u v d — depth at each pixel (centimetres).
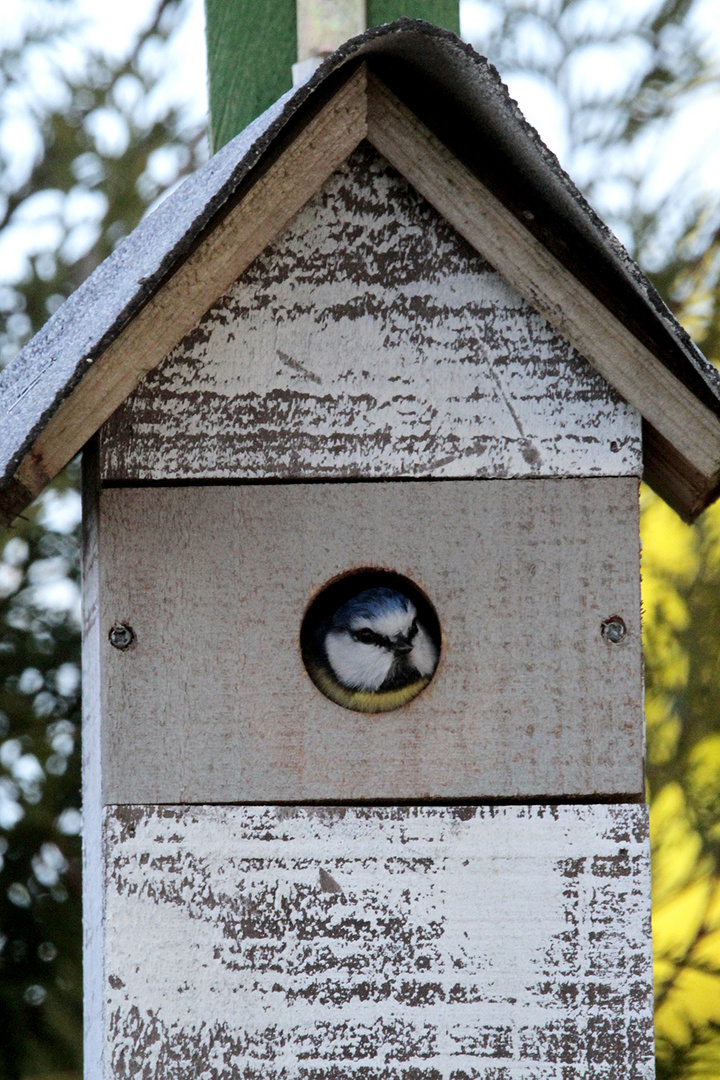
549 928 507
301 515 524
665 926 771
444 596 523
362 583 533
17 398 510
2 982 876
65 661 934
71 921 891
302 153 515
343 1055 501
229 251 516
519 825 512
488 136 503
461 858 510
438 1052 502
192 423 521
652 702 809
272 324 527
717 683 805
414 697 522
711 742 798
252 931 506
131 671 515
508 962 506
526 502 526
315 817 511
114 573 518
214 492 523
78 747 918
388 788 515
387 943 507
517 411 527
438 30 468
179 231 467
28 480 493
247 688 517
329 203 529
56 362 496
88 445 539
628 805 513
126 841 507
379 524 525
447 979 506
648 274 903
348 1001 504
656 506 840
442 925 507
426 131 519
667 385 523
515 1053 502
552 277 522
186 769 513
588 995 504
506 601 523
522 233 520
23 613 937
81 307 528
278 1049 501
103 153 1022
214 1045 501
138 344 508
